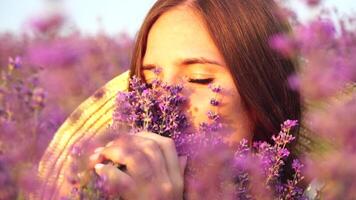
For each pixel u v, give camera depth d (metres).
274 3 0.88
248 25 0.80
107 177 0.58
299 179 0.71
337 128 0.65
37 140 0.61
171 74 0.75
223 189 0.66
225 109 0.76
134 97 0.70
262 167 0.69
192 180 0.65
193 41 0.75
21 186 0.57
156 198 0.59
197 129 0.73
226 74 0.76
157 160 0.60
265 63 0.81
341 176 0.65
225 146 0.69
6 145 0.60
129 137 0.61
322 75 0.81
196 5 0.77
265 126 0.82
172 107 0.71
